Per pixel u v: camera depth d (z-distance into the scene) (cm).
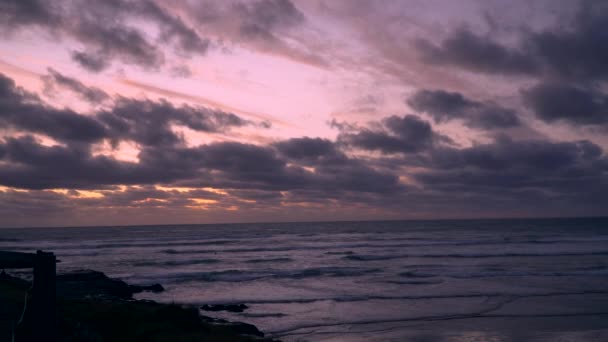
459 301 2809
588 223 18125
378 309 2597
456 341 1955
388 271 4216
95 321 1214
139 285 3497
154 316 1327
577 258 5103
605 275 3769
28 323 434
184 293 3191
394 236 9981
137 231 13812
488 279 3666
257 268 4559
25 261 443
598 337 2005
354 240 8731
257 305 2722
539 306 2647
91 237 9994
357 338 2005
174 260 5291
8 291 1412
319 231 13112
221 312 2516
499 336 2030
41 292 437
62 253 6131
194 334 1217
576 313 2469
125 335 1145
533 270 4109
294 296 3030
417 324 2253
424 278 3775
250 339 1372
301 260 5334
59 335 958
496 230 12350
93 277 2931
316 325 2238
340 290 3259
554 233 10262
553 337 2008
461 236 9538
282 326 2216
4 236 10519
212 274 4041
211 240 8762
